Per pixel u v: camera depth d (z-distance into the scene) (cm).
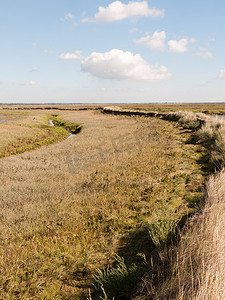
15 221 536
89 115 5569
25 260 365
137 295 250
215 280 197
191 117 2473
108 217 513
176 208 495
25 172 1025
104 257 367
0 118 5094
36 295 296
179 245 287
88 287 305
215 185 491
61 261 364
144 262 321
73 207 581
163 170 848
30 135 2628
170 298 209
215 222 294
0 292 303
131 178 786
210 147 1138
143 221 467
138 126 2634
